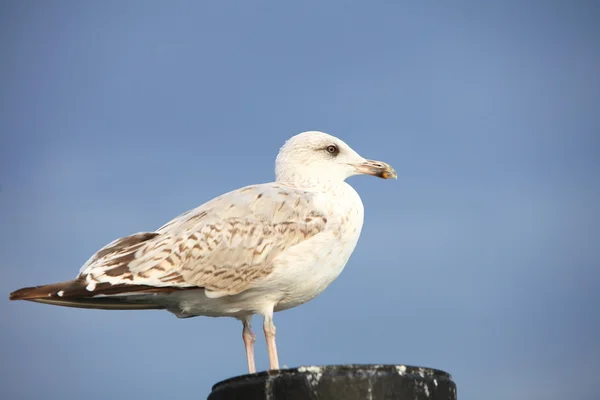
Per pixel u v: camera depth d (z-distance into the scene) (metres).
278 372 8.12
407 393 8.03
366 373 8.00
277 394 8.07
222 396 8.48
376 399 7.94
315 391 7.96
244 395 8.26
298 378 8.03
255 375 8.23
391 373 8.03
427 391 8.16
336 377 7.98
